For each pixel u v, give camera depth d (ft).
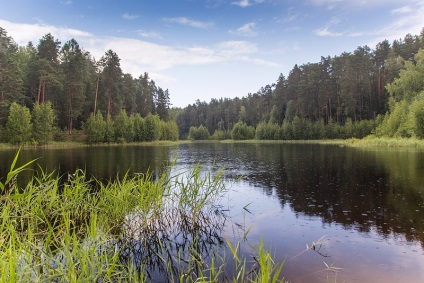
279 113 302.66
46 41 187.73
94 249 13.92
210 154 106.73
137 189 24.59
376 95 258.98
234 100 459.32
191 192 26.13
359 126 218.59
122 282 14.69
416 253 18.44
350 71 237.86
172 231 23.62
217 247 20.11
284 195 35.73
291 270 16.40
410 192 35.32
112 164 69.00
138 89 301.63
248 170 58.65
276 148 145.89
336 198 33.55
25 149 136.15
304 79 279.28
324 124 262.26
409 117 129.70
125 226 22.04
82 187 25.13
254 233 22.72
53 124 184.34
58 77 187.32
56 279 13.69
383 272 16.06
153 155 100.01
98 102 221.66
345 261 17.43
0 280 10.36
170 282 15.46
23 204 20.04
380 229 22.98
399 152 91.76
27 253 12.25
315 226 24.13
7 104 156.04
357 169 55.93
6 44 185.16
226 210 29.37
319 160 75.66
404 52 239.09
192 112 472.03
